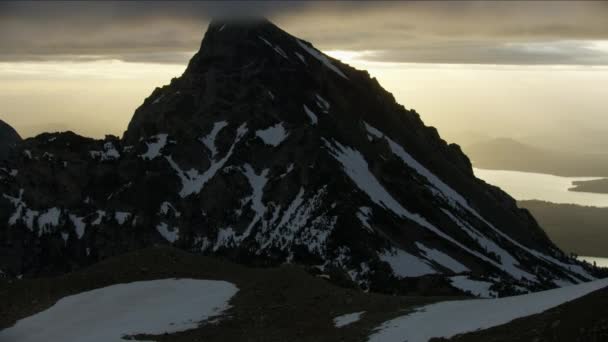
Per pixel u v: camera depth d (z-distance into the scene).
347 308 87.06
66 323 89.25
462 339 68.69
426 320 77.38
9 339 86.38
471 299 87.94
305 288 94.00
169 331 83.94
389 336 75.06
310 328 82.12
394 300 89.12
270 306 89.25
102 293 96.50
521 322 68.38
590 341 60.09
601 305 64.12
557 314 66.69
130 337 82.31
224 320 86.19
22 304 94.81
